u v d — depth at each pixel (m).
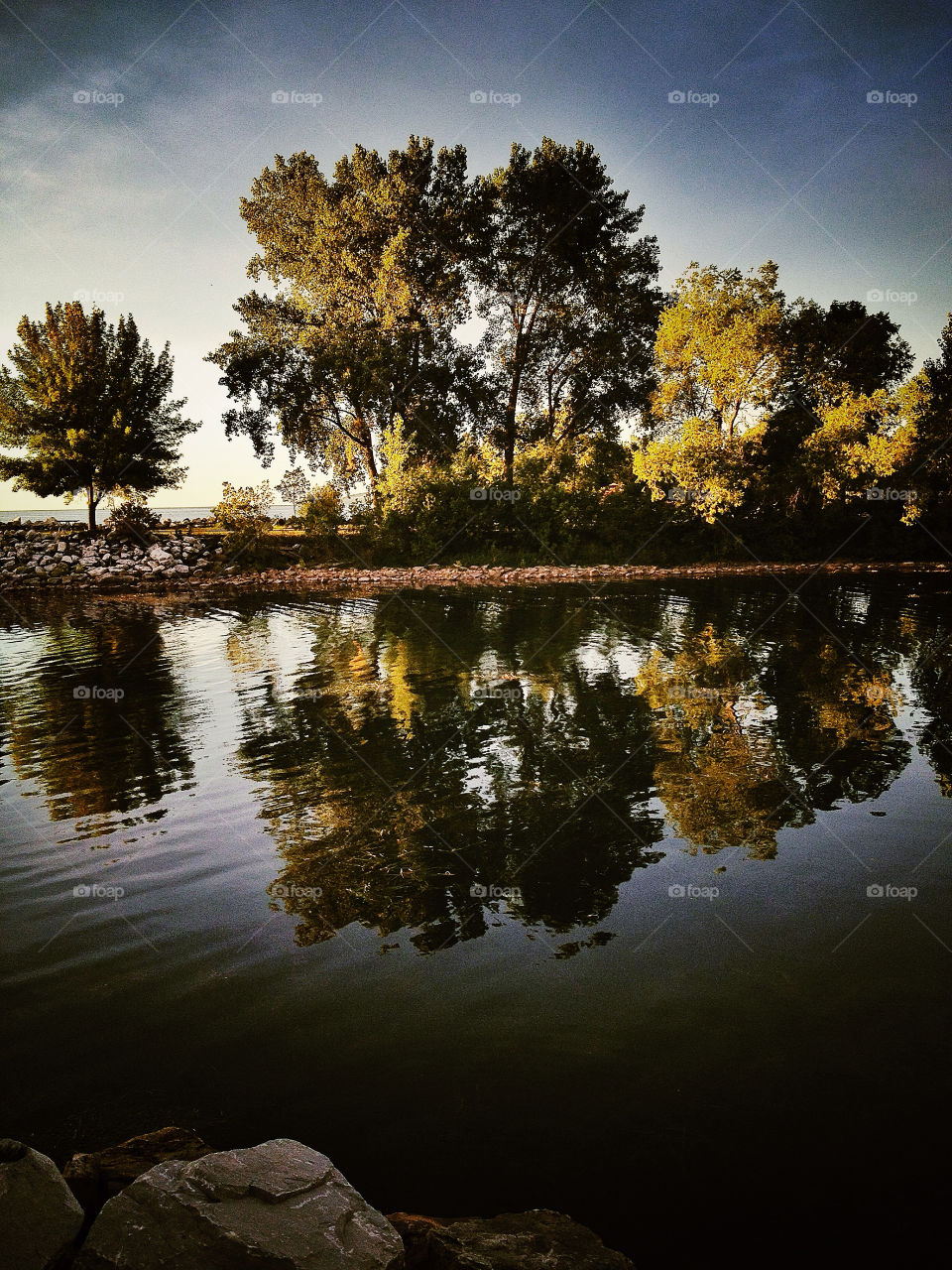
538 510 40.56
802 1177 3.71
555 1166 3.78
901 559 39.62
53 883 6.99
